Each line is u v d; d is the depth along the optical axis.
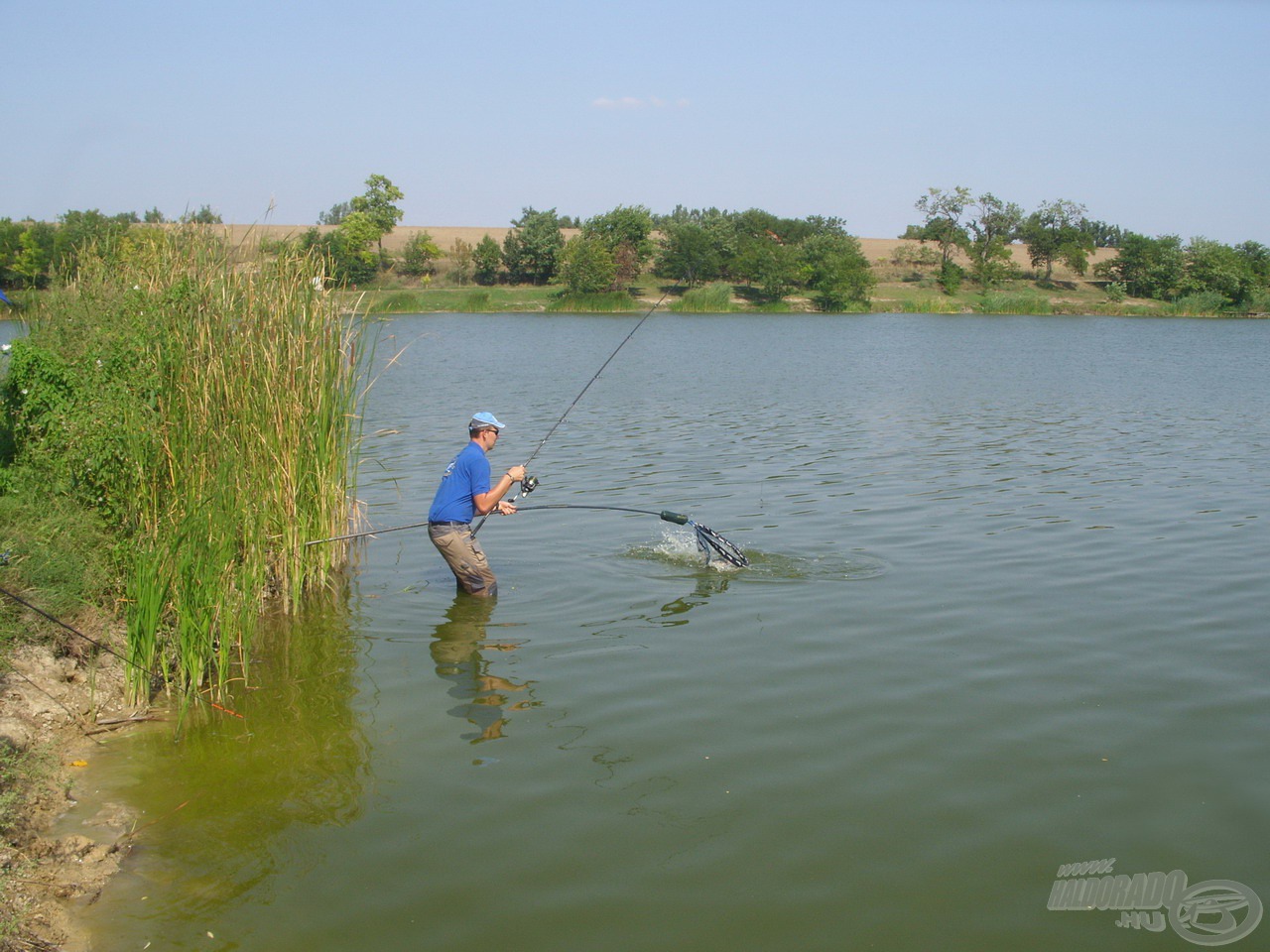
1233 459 15.41
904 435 17.89
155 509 7.91
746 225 94.19
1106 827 5.38
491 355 35.41
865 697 6.88
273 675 7.42
